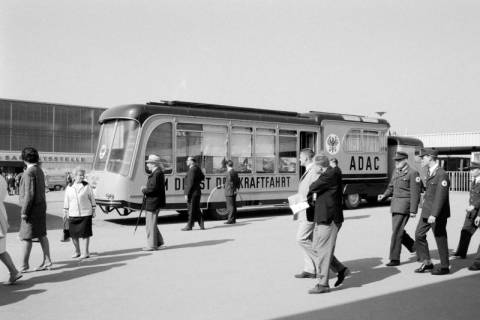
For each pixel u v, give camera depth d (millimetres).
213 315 5719
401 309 5992
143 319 5566
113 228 14406
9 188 41219
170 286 7105
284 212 19953
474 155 38844
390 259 8781
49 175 49250
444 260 8023
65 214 9250
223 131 16922
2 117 70938
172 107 15875
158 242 10430
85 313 5797
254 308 6012
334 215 6797
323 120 19828
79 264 8742
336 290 6965
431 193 8055
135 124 15086
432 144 44469
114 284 7230
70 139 77188
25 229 8031
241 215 18625
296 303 6246
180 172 15797
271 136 18188
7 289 6953
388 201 25109
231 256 9516
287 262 8906
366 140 21422
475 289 7023
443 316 5707
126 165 14914
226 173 16078
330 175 6832
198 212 13859
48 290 6883
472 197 9328
